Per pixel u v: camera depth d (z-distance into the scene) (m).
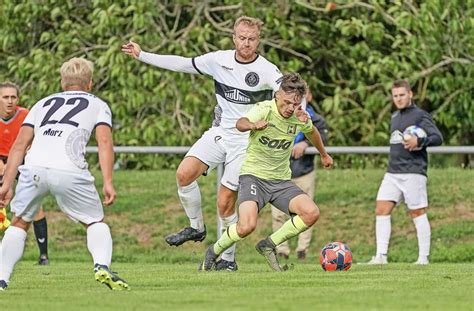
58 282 20.06
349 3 43.16
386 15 42.75
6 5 45.00
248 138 22.55
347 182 37.00
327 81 46.19
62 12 44.94
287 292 17.14
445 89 43.34
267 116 20.86
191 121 43.22
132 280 19.83
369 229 33.47
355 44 44.94
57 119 17.27
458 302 15.72
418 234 28.47
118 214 35.06
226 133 23.03
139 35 43.12
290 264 26.88
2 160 27.08
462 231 32.66
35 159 17.09
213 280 19.70
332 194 35.69
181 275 21.11
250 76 22.84
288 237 22.03
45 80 43.22
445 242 32.28
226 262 23.50
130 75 42.38
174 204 35.66
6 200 17.53
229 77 22.95
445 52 42.47
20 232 17.70
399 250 32.16
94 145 43.38
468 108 43.12
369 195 35.47
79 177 17.03
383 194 28.58
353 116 43.88
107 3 43.16
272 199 21.75
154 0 42.97
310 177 30.83
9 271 17.77
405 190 28.28
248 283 19.02
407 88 28.34
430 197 34.88
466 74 42.97
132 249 33.12
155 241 33.47
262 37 43.78
